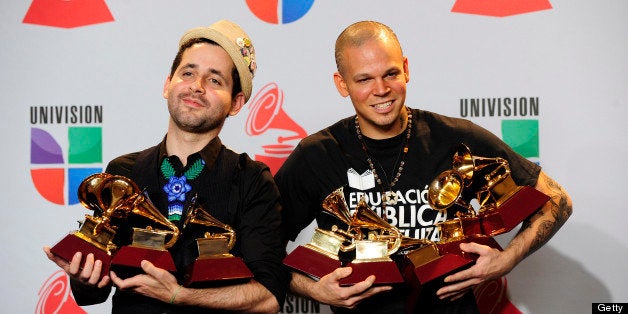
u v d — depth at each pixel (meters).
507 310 2.89
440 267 2.04
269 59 2.97
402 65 2.22
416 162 2.25
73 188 3.07
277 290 2.09
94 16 3.08
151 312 2.01
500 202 2.15
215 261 1.95
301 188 2.33
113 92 3.06
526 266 2.88
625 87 2.82
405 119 2.29
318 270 2.05
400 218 2.23
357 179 2.27
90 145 3.06
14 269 3.09
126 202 2.00
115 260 1.90
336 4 2.95
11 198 3.10
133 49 3.06
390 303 2.20
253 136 2.97
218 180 2.12
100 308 3.06
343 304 2.06
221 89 2.14
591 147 2.83
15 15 3.12
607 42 2.83
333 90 2.95
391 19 2.93
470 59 2.89
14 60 3.12
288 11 2.97
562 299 2.86
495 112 2.88
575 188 2.84
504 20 2.88
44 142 3.09
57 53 3.10
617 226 2.82
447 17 2.90
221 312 2.07
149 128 3.04
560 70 2.85
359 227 2.15
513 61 2.87
